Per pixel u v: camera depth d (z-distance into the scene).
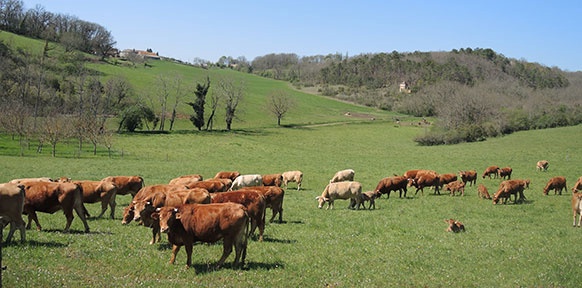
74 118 73.62
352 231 20.55
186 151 70.88
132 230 18.05
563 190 37.47
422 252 16.44
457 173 49.97
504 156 66.19
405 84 178.12
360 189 27.78
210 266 13.05
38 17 163.38
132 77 127.19
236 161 62.03
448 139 87.06
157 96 110.62
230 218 12.82
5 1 153.88
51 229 17.05
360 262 14.59
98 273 11.82
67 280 10.80
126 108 90.62
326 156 70.38
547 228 22.31
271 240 17.38
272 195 21.33
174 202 17.97
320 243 17.38
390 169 54.06
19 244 14.00
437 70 184.25
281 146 82.19
